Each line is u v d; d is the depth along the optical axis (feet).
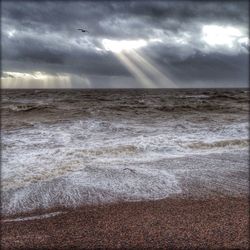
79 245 14.79
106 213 18.58
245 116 67.15
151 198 21.01
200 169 27.68
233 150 34.65
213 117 65.36
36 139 39.86
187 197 21.16
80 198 21.07
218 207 19.33
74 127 50.11
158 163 29.48
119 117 65.31
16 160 29.84
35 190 22.41
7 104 112.68
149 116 68.13
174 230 16.20
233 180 24.77
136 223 17.13
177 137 41.16
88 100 141.79
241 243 14.76
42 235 15.85
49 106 91.25
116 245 14.75
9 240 15.31
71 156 31.35
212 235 15.58
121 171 26.96
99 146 35.55
